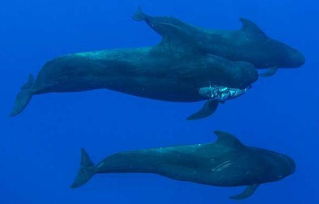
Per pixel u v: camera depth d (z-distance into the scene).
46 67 13.78
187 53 13.25
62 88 13.87
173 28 13.30
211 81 13.29
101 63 13.55
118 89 13.91
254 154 13.34
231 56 15.62
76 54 13.73
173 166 12.94
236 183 13.17
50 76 13.73
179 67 13.23
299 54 17.94
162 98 13.97
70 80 13.70
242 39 16.20
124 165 12.94
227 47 15.59
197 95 13.55
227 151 13.06
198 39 15.01
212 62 13.30
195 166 12.92
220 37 15.68
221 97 13.56
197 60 13.22
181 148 13.08
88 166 13.27
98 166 13.02
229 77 13.42
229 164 12.96
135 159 12.92
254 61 16.28
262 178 13.34
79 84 13.77
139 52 13.59
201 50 13.45
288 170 13.70
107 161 12.98
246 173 13.07
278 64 17.16
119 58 13.54
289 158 14.10
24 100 13.89
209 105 13.62
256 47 16.41
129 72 13.45
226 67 13.45
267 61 16.69
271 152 13.86
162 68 13.30
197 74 13.20
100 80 13.66
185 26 15.07
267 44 16.86
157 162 12.92
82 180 13.14
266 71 16.92
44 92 13.97
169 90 13.48
